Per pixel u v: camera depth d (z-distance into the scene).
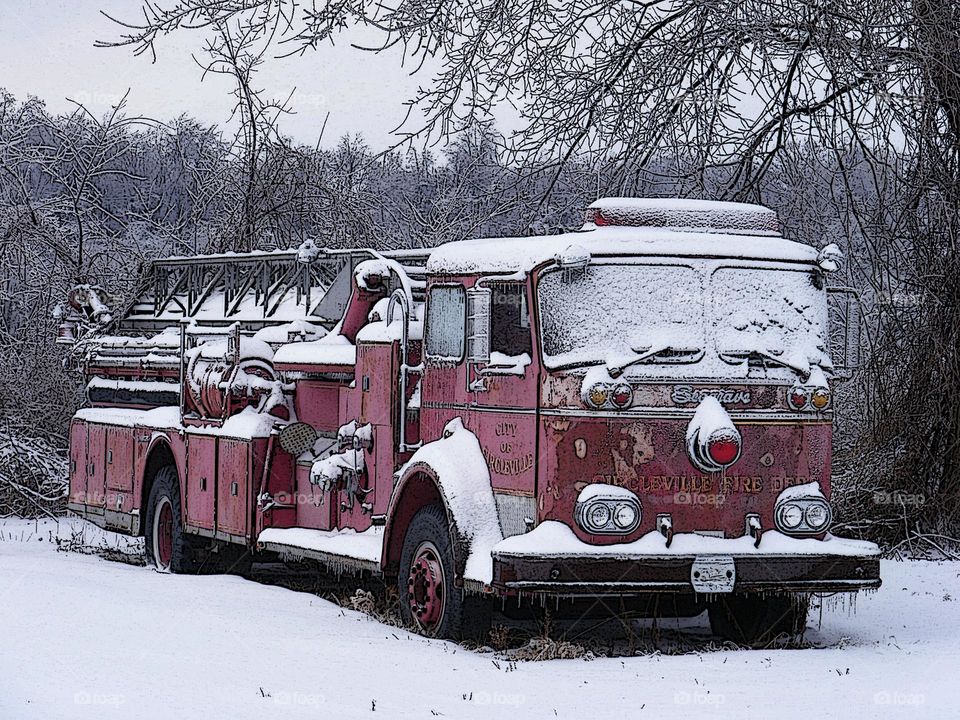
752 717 7.15
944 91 14.81
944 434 16.47
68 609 10.48
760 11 13.96
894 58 13.84
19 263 24.78
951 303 16.16
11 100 25.88
